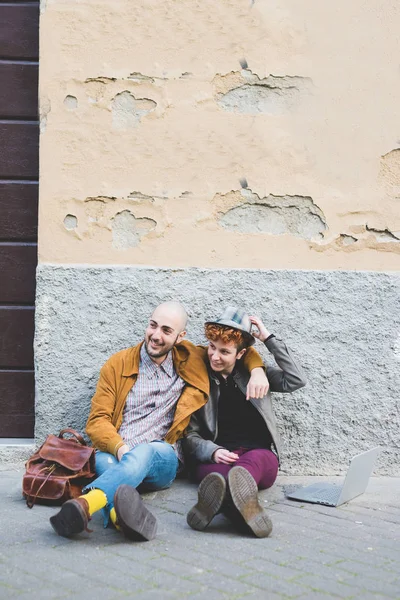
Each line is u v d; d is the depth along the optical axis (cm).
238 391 415
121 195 441
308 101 449
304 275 445
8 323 461
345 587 266
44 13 436
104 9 439
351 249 452
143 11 441
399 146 452
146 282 439
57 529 315
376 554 305
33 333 463
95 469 375
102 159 441
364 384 447
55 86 438
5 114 462
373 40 451
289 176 449
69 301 436
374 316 447
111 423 397
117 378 402
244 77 446
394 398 448
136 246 443
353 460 372
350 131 451
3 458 439
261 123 447
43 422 435
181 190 444
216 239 446
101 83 440
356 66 451
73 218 440
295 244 449
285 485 420
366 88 451
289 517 357
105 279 437
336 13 450
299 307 445
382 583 271
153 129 442
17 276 462
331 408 446
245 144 447
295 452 445
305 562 292
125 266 440
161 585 264
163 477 385
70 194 439
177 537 321
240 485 320
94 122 439
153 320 396
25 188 464
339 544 317
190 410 399
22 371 462
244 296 443
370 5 450
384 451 447
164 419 407
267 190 448
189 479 421
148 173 443
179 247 445
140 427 399
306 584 268
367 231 452
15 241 465
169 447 386
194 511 329
